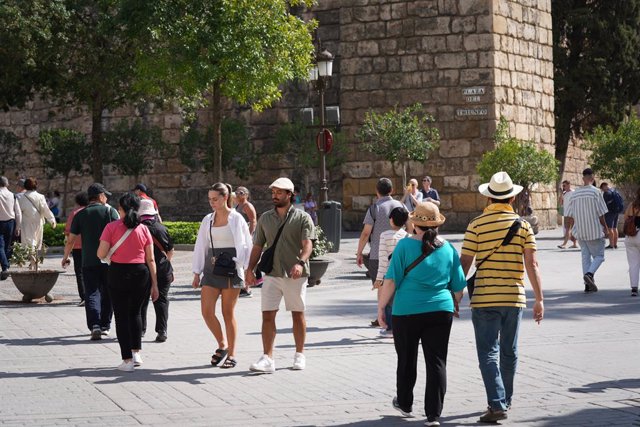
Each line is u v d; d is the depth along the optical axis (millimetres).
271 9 31531
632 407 9570
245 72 31000
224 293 11953
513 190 9391
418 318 9016
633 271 18984
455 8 41219
